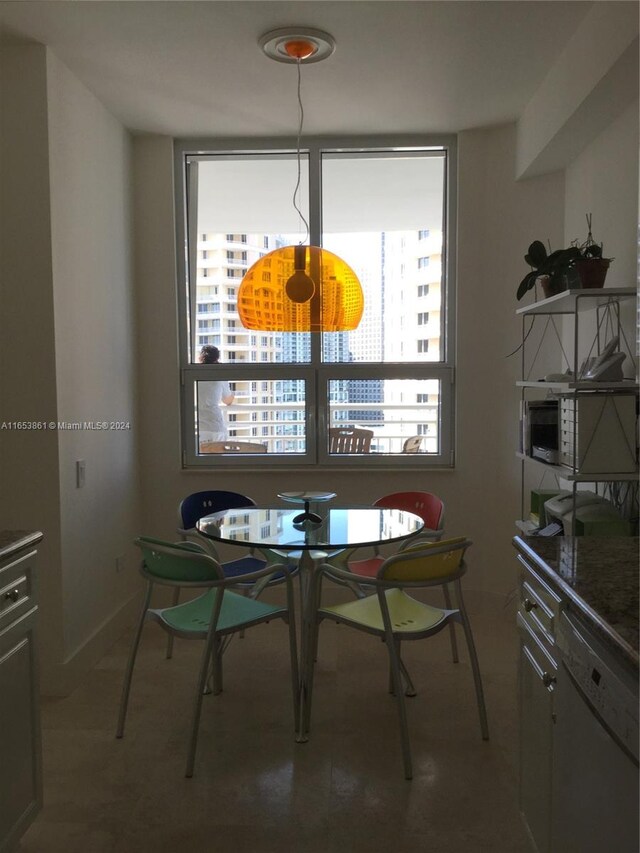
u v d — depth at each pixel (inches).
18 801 77.4
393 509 128.4
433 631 100.4
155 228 161.5
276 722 112.4
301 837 84.4
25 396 118.6
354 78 129.0
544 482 150.3
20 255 117.1
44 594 121.2
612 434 102.1
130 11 104.7
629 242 114.8
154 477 165.8
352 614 106.1
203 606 109.7
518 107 144.2
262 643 145.8
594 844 57.4
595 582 66.8
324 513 124.8
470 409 161.3
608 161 122.6
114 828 86.1
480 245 158.2
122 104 140.9
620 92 107.2
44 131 115.5
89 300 133.8
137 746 105.0
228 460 168.4
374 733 108.5
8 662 75.3
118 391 150.1
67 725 111.4
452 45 116.4
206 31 111.0
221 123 151.7
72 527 125.5
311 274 101.6
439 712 115.0
